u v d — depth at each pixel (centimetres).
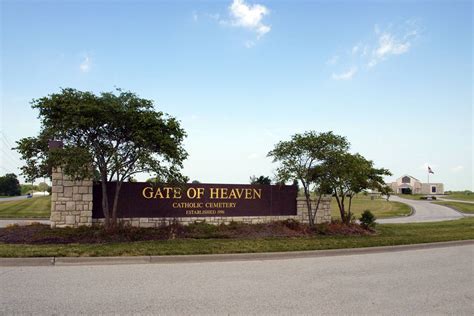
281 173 1766
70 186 1502
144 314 584
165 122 1377
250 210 1858
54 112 1289
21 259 968
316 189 1806
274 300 677
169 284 779
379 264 1070
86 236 1310
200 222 1714
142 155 1323
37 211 3238
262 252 1186
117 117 1300
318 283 818
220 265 1018
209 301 661
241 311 609
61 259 986
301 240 1448
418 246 1467
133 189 1634
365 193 2102
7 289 710
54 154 1273
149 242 1272
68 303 628
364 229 1905
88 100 1276
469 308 651
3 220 2511
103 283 773
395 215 4066
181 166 1438
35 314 570
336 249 1286
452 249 1430
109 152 1329
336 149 1758
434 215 4150
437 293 749
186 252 1120
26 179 1487
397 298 707
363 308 639
